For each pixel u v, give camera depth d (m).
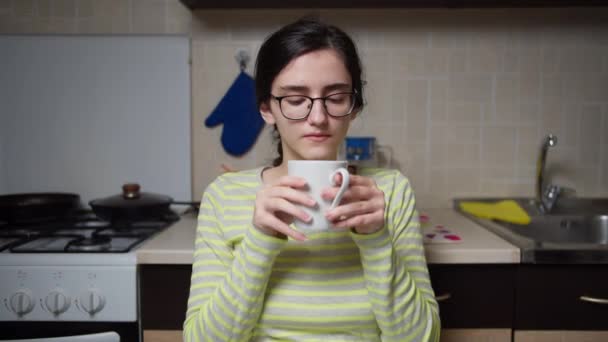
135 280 1.02
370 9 1.51
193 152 1.57
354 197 0.60
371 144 1.42
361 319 0.74
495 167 1.56
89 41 1.51
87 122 1.54
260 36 1.52
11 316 1.00
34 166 1.55
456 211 1.51
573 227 1.45
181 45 1.52
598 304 1.03
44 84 1.52
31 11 1.51
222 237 0.80
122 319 1.01
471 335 1.05
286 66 0.70
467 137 1.56
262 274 0.65
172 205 1.57
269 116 0.80
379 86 1.54
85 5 1.52
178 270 1.04
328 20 1.52
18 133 1.54
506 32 1.51
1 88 1.52
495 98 1.54
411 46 1.52
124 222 1.27
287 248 0.76
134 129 1.55
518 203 1.54
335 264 0.75
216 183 0.88
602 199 1.53
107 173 1.56
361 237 0.64
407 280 0.69
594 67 1.52
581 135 1.54
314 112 0.69
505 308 1.04
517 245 1.04
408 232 0.81
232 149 1.55
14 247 1.06
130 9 1.52
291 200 0.57
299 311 0.73
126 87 1.53
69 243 1.06
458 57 1.53
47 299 0.99
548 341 1.04
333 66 0.70
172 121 1.55
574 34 1.51
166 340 1.04
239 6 1.45
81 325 1.03
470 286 1.04
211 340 0.68
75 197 1.46
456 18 1.51
